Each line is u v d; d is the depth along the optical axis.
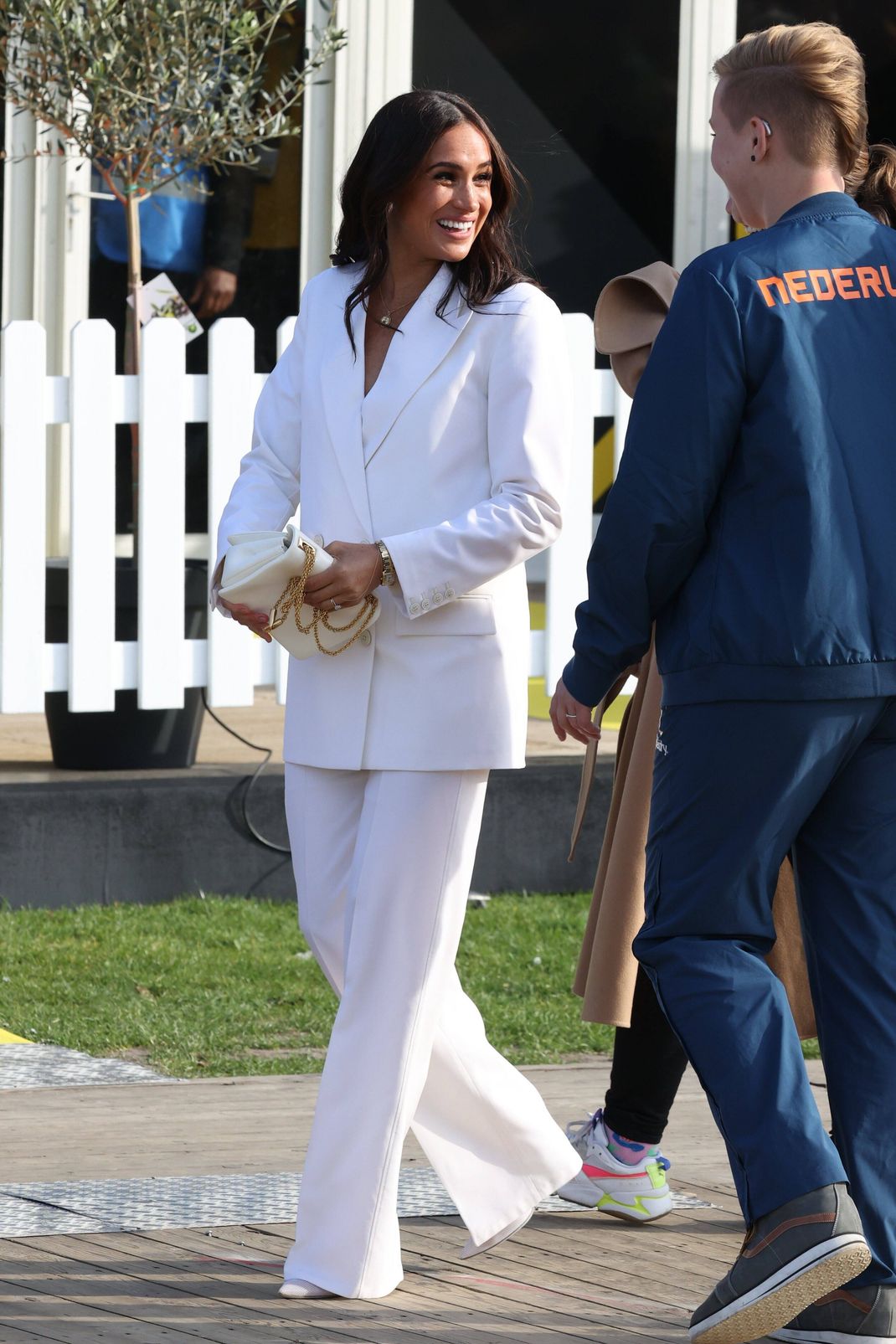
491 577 12.57
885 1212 11.64
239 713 32.47
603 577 11.47
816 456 11.13
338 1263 12.59
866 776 11.62
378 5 38.34
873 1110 11.68
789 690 11.12
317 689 12.96
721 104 12.10
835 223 11.66
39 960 22.48
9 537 25.16
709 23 41.38
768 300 11.26
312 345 13.25
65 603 26.00
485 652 12.78
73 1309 12.23
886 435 11.32
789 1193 10.69
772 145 11.84
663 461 11.16
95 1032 19.91
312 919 13.24
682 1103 18.03
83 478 25.31
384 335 13.02
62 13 26.22
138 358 25.78
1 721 31.77
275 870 25.91
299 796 13.23
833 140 11.85
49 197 37.31
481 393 12.78
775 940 12.45
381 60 38.53
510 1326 12.17
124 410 25.50
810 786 11.36
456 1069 13.23
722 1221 14.47
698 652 11.29
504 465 12.63
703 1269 13.37
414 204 12.65
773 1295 10.65
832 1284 10.65
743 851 11.38
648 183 42.34
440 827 12.73
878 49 44.09
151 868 25.36
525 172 42.34
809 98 11.77
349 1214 12.60
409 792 12.68
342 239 13.28
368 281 12.97
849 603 11.13
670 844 11.58
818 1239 10.59
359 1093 12.63
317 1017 20.78
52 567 25.92
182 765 27.03
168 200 38.16
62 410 25.42
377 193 12.72
